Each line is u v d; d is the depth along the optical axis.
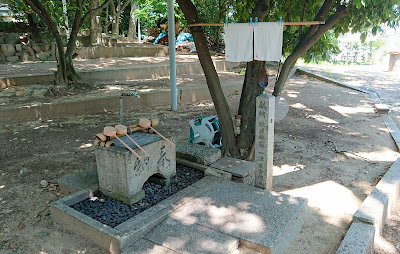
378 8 4.94
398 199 4.74
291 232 3.69
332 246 3.59
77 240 3.62
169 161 4.53
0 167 5.52
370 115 9.00
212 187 4.39
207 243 3.28
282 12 6.10
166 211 3.76
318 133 7.49
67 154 6.09
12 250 3.49
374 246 3.69
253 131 5.54
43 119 8.36
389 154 6.23
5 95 9.80
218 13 18.92
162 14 23.70
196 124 5.96
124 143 3.96
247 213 3.77
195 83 12.41
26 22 16.98
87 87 11.16
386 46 23.30
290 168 5.62
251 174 4.91
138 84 12.09
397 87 13.04
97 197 4.28
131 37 23.89
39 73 11.89
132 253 3.20
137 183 4.09
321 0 5.66
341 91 12.23
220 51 19.28
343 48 23.64
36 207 4.30
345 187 4.95
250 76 5.43
